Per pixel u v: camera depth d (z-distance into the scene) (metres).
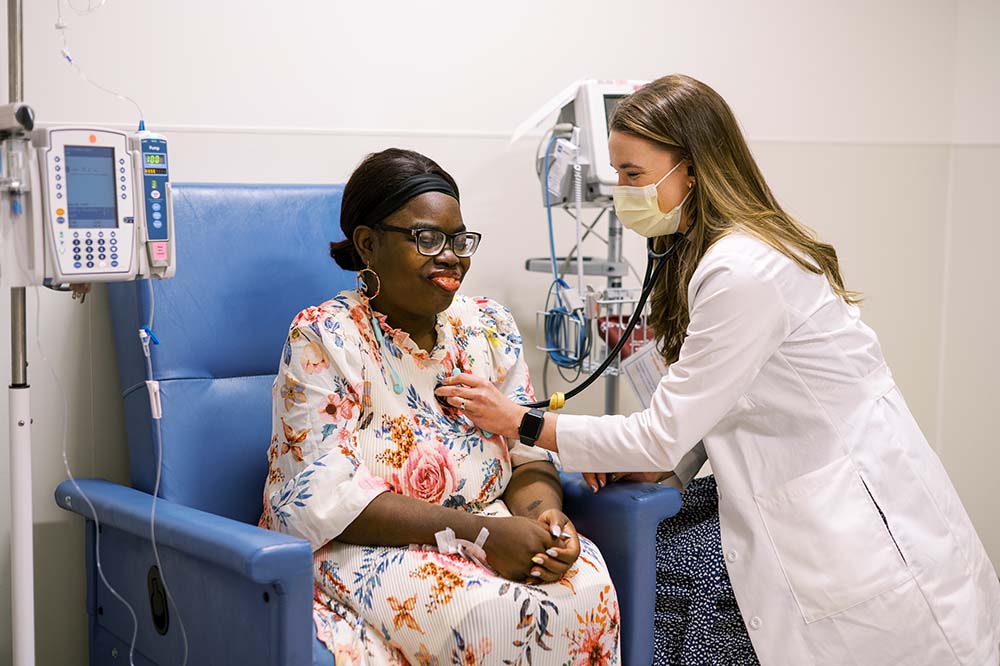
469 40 2.36
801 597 1.58
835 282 1.72
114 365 2.05
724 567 1.71
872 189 2.99
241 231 1.89
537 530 1.49
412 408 1.65
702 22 2.66
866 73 2.93
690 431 1.59
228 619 1.44
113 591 1.77
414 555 1.50
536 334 2.51
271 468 1.66
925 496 1.63
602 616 1.53
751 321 1.57
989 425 3.09
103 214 1.37
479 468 1.68
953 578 1.60
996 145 3.01
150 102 2.03
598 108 2.15
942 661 1.57
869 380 1.68
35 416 1.98
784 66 2.80
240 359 1.87
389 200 1.61
